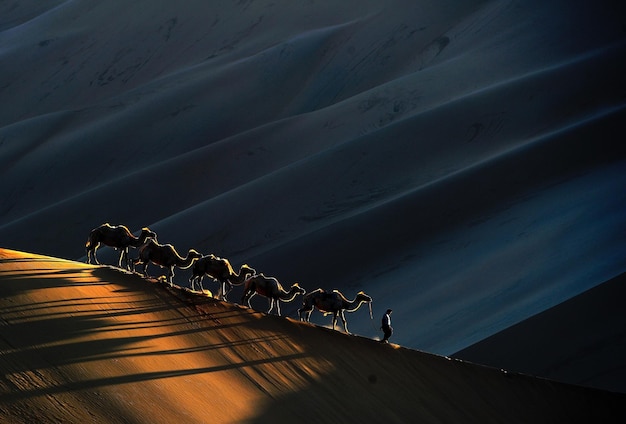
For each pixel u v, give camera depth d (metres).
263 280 24.12
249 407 17.66
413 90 106.44
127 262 22.34
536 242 55.19
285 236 76.56
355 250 64.56
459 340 42.44
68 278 19.52
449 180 71.25
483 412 24.50
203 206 83.12
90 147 122.75
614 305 39.22
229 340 20.31
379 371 23.28
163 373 17.17
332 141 99.88
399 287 56.38
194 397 16.84
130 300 19.80
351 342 24.12
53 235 95.50
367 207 77.44
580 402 29.41
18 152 125.44
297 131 104.12
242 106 127.94
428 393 23.67
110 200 98.81
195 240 78.19
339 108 106.81
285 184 83.44
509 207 65.75
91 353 16.59
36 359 15.48
